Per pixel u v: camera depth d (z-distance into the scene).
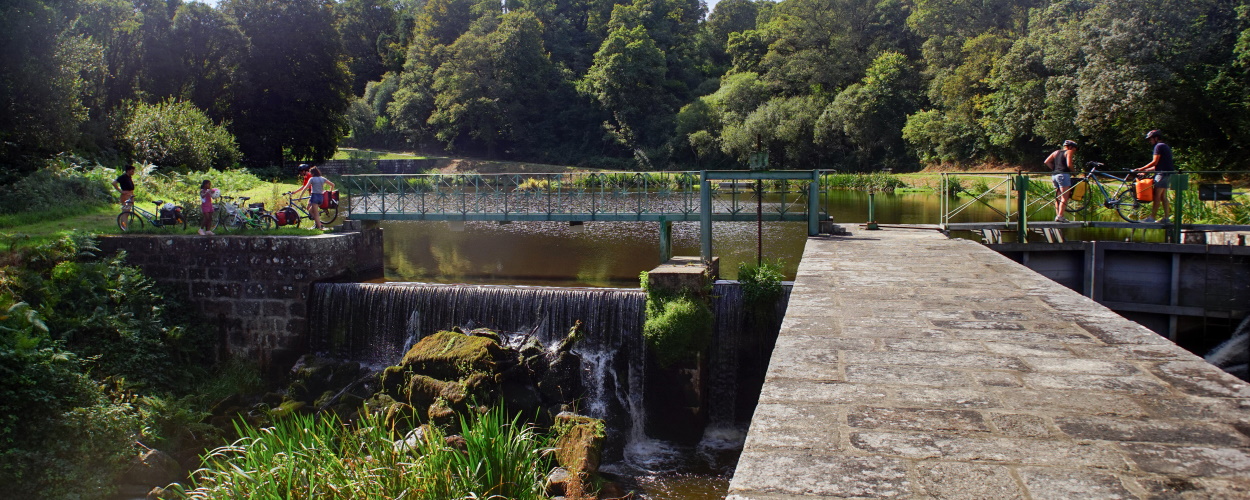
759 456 3.36
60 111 26.89
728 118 69.25
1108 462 3.20
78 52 29.44
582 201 19.73
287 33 51.97
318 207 19.16
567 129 82.38
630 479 12.78
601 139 80.00
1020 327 5.74
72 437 12.04
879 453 3.36
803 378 4.50
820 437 3.56
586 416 13.46
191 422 14.05
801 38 73.88
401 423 13.50
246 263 17.09
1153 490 2.93
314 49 53.38
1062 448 3.36
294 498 6.34
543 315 15.49
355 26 96.06
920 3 65.44
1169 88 33.25
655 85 78.25
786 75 71.94
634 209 19.08
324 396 14.80
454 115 76.75
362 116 84.25
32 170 25.67
